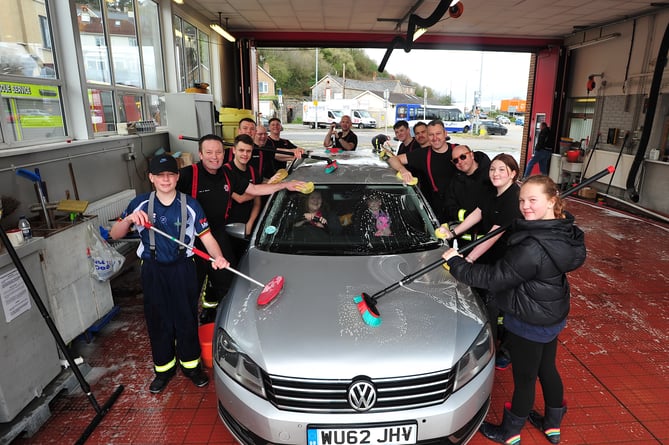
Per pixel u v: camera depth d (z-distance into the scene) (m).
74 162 4.07
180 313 2.52
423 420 1.73
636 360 3.00
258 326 1.94
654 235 6.09
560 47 10.03
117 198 4.60
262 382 1.77
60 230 2.74
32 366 2.38
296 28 9.72
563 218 1.83
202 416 2.43
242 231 2.71
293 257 2.50
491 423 2.31
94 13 4.79
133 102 5.89
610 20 8.37
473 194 2.85
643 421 2.40
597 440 2.26
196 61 8.55
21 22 3.60
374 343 1.82
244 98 10.34
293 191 2.98
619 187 8.06
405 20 8.73
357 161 3.55
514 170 2.38
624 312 3.72
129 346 3.15
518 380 2.08
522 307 1.91
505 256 1.88
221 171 2.95
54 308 2.65
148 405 2.52
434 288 2.21
